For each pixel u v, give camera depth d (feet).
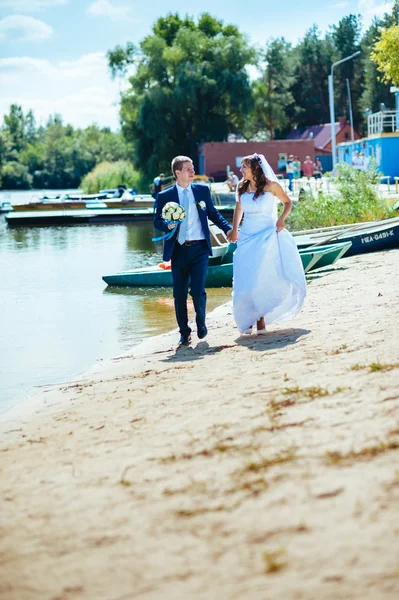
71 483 13.53
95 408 19.42
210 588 8.95
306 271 43.93
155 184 128.88
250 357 22.02
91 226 113.29
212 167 190.70
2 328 35.47
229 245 48.34
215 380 19.70
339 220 62.23
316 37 330.95
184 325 26.73
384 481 10.91
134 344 30.83
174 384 20.27
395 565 8.71
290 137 294.25
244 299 24.98
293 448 13.00
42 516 12.15
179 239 25.81
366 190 63.77
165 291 45.70
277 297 24.72
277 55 305.94
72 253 72.69
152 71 205.87
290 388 17.01
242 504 11.12
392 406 14.24
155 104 197.98
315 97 320.91
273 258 24.64
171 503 11.69
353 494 10.69
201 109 202.69
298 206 65.77
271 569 9.05
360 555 9.04
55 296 45.29
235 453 13.39
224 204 121.90
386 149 114.42
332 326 24.75
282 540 9.76
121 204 136.77
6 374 26.61
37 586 9.75
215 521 10.73
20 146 545.03
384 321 23.82
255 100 207.00
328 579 8.66
